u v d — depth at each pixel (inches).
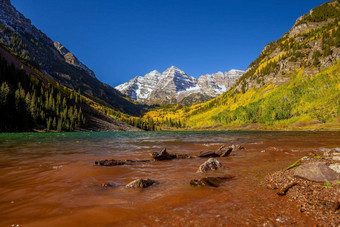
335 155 555.2
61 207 209.6
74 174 377.4
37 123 3444.9
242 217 184.1
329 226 163.3
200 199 239.1
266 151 754.2
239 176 365.4
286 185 282.4
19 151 726.5
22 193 259.1
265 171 406.3
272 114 5812.0
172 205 218.4
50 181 324.2
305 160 490.3
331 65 6624.0
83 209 204.4
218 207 211.6
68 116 4266.7
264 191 270.2
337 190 242.2
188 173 403.5
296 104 5644.7
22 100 3075.8
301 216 185.3
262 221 174.9
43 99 4343.0
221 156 639.1
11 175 362.0
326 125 3954.2
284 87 7204.7
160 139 1665.8
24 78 4426.7
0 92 2893.7
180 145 1075.3
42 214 190.4
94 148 884.6
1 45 6983.3
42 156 609.6
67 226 165.2
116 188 292.2
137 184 298.0
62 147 894.4
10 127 2871.6
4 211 197.0
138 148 911.7
